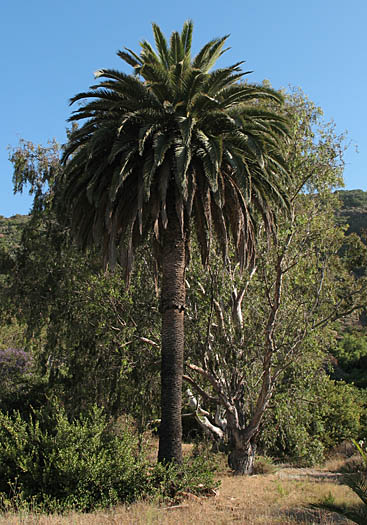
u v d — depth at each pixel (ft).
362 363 148.15
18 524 27.61
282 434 66.03
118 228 43.65
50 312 66.69
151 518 30.04
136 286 60.59
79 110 43.09
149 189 38.75
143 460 40.47
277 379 62.69
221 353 60.70
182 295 43.93
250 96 44.83
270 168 47.19
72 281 63.16
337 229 63.82
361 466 47.14
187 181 40.65
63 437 37.58
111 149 41.91
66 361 67.56
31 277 66.54
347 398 91.09
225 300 62.54
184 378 58.23
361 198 289.53
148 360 59.57
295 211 60.08
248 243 47.24
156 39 45.93
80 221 46.24
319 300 62.90
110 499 35.17
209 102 41.50
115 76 41.75
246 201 40.11
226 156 42.22
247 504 36.83
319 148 58.23
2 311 70.18
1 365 101.19
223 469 57.62
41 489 35.12
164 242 44.80
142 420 58.80
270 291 62.44
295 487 44.57
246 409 63.93
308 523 29.66
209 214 41.52
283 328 60.44
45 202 68.85
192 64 46.09
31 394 84.79
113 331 60.59
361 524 22.40
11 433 38.55
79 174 45.29
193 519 30.78
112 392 61.26
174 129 43.42
